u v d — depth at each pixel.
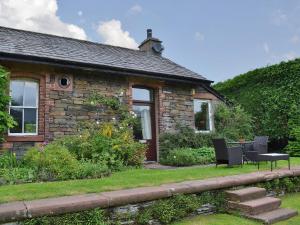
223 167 9.00
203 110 13.66
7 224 4.20
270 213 6.00
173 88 12.20
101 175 7.33
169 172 7.76
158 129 11.66
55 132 9.41
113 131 9.72
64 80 9.78
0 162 7.79
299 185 8.27
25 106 9.27
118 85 10.81
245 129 13.91
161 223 5.50
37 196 5.04
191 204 5.84
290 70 13.41
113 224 5.06
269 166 9.20
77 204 4.70
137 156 9.61
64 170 7.13
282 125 13.70
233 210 6.23
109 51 12.48
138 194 5.31
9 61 8.77
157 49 14.56
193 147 12.00
